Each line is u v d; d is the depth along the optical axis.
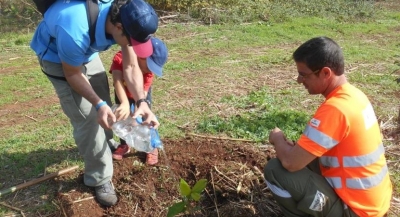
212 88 6.23
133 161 4.26
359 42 8.96
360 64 7.36
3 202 3.83
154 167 4.14
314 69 2.89
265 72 6.93
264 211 3.57
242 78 6.65
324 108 2.88
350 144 2.91
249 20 10.33
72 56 3.05
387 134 4.85
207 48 8.29
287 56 7.75
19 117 5.46
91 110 3.51
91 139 3.57
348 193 3.00
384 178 3.05
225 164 4.11
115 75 3.79
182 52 8.05
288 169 3.03
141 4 2.97
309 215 3.20
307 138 2.90
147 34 2.98
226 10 10.42
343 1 12.10
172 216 3.28
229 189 3.79
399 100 5.84
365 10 11.65
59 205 3.77
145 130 3.56
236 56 7.78
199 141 4.64
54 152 4.57
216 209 3.60
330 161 3.03
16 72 7.14
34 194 3.93
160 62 3.80
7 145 4.70
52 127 5.15
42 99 6.03
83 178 4.02
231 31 9.45
